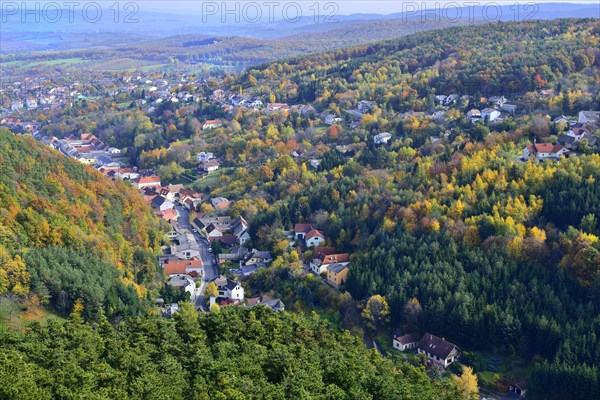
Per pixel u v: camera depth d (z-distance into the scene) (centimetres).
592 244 12350
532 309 11781
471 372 10956
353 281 13825
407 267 13488
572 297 11969
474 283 12488
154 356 8256
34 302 10900
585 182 14000
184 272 15962
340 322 13175
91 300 11312
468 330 11925
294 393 7281
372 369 8488
